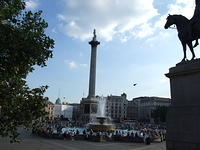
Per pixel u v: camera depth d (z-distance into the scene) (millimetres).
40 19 12859
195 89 14031
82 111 114562
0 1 12133
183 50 15789
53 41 12781
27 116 12656
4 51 11672
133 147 34062
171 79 15477
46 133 46219
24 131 61469
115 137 43812
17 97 12773
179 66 15023
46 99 13445
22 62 12242
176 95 15008
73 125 88625
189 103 14219
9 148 28703
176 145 14195
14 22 12328
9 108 12461
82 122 99938
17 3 12430
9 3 12570
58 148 30375
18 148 28953
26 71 13172
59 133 45062
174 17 16500
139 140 41719
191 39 15391
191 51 15469
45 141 38969
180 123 14211
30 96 13055
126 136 43250
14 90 12727
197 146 13172
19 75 12758
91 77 107812
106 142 40844
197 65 14055
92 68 108000
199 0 15203
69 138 43875
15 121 12578
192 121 13625
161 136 45781
